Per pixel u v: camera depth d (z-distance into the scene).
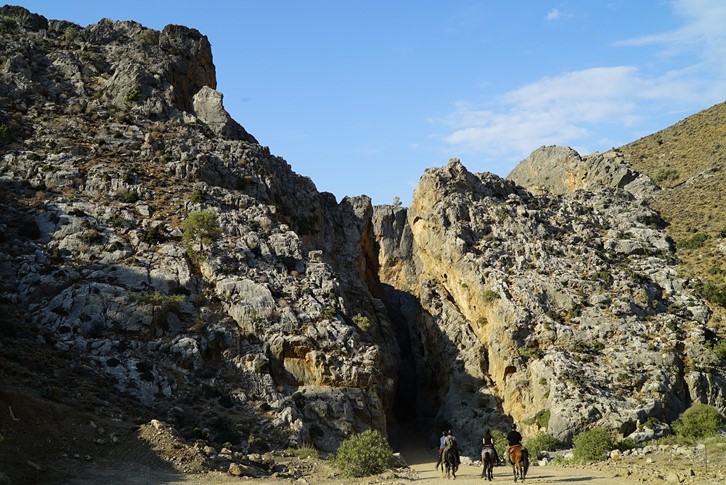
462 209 100.25
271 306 67.50
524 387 79.25
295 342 64.88
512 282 88.62
